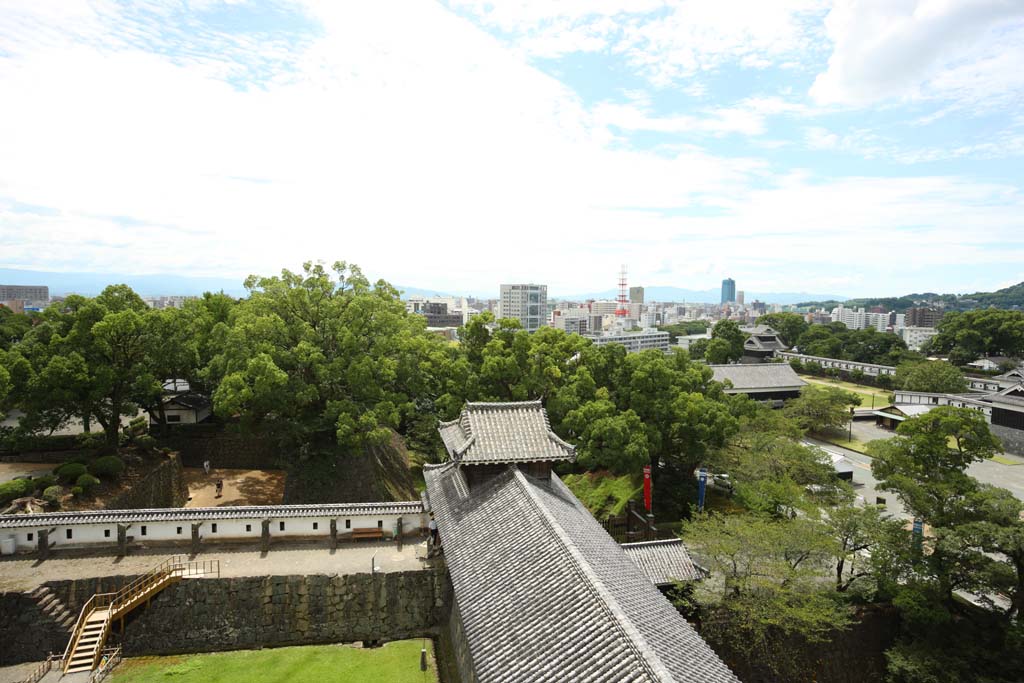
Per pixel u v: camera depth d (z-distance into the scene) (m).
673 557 28.25
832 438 70.69
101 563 27.70
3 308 62.69
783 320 147.00
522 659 14.62
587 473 43.38
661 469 48.66
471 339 52.47
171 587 26.61
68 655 23.94
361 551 30.14
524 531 20.34
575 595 16.05
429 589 28.39
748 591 26.53
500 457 25.11
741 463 44.12
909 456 32.28
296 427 40.91
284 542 30.80
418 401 53.28
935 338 118.62
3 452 39.34
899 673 26.81
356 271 48.31
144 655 25.88
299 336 42.94
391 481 45.94
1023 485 52.47
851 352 121.81
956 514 28.84
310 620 27.50
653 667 12.52
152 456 40.31
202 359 47.19
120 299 40.78
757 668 26.83
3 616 24.72
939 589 27.83
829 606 26.31
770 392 81.62
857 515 31.70
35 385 34.09
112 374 36.19
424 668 24.58
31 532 28.34
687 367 54.34
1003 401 66.56
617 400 48.03
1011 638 25.62
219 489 41.62
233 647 26.86
